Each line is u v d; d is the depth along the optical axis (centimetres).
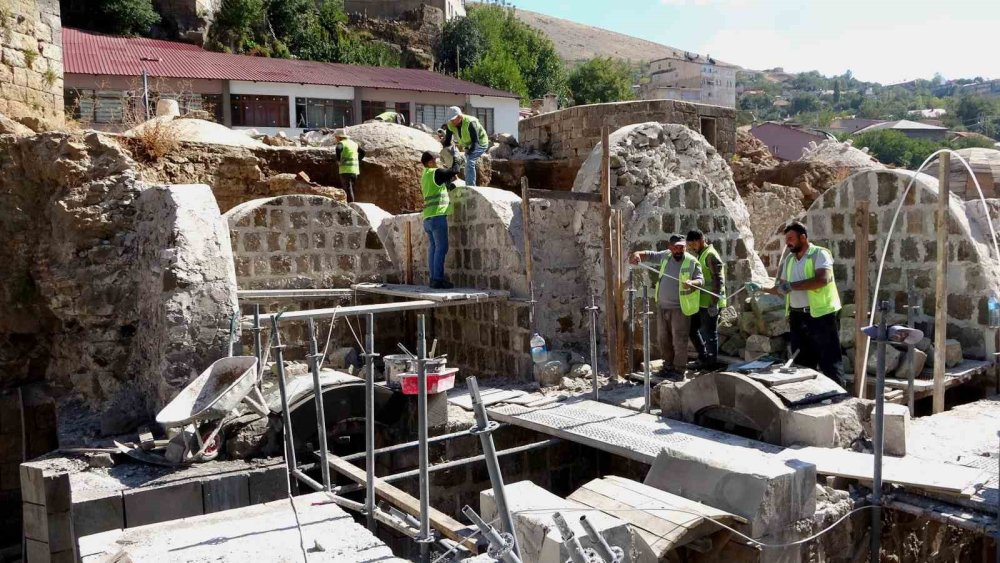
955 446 631
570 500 494
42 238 890
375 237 1047
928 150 6800
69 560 611
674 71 9769
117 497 573
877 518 529
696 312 815
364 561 416
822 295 725
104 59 2533
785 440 622
